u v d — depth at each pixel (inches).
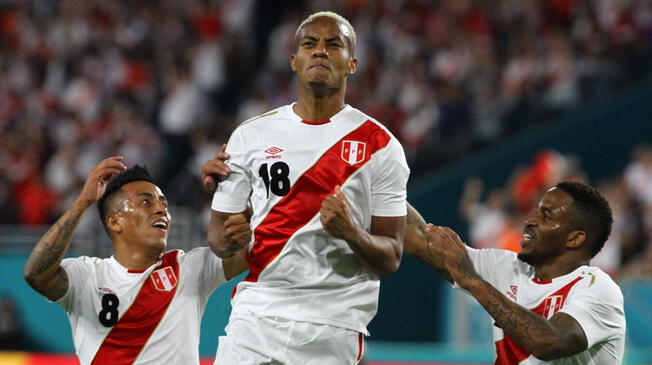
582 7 2249.0
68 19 2417.6
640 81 2149.4
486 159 1911.9
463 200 1831.9
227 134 2078.0
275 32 2438.5
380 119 2028.8
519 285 700.7
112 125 2145.7
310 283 640.4
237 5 2495.1
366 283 654.5
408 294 1706.4
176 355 733.3
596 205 688.4
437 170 1979.6
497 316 642.8
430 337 1675.7
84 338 733.9
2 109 2284.7
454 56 2155.5
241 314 658.8
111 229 754.2
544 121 2048.5
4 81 2329.0
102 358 729.6
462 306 1651.1
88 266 743.7
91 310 732.7
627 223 1721.2
